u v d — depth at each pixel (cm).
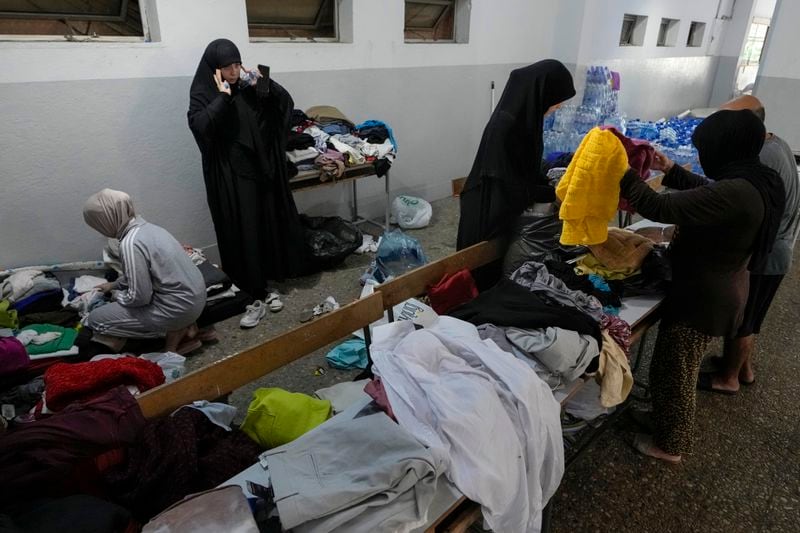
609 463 186
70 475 109
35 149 252
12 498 96
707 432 203
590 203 155
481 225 204
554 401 126
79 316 243
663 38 682
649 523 162
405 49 401
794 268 352
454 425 107
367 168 339
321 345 158
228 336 262
